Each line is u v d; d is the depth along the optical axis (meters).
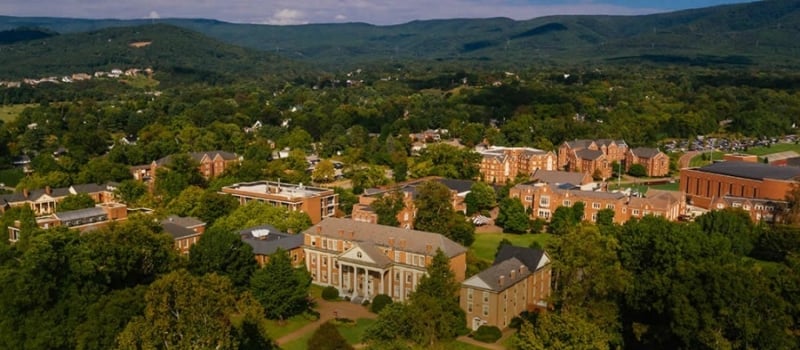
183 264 133.75
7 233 179.25
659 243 142.38
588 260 122.94
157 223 160.50
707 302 98.44
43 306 102.31
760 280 101.50
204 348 85.62
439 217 178.25
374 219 184.12
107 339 95.81
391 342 101.69
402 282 145.12
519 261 136.62
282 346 119.00
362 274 148.12
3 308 101.06
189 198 195.88
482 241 192.38
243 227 177.12
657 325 109.44
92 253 112.44
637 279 120.00
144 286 105.06
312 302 144.75
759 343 93.12
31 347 97.19
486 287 125.12
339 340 101.38
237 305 106.25
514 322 130.12
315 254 157.50
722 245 148.50
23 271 101.75
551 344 95.69
